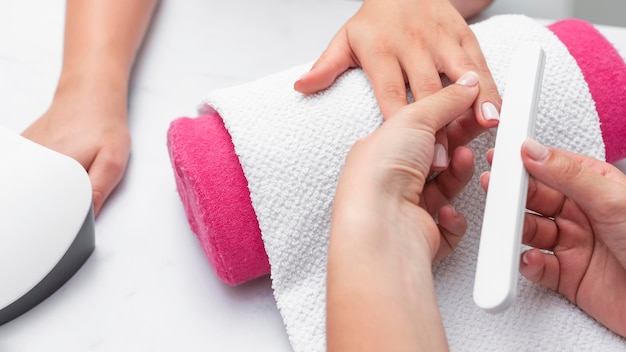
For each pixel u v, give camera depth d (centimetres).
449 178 70
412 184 64
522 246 73
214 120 75
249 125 72
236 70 90
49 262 73
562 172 63
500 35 76
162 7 96
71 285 76
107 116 84
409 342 59
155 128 87
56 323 74
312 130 71
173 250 79
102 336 74
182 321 75
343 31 78
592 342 69
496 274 59
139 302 76
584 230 69
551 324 69
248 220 72
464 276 71
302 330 70
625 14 108
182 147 73
